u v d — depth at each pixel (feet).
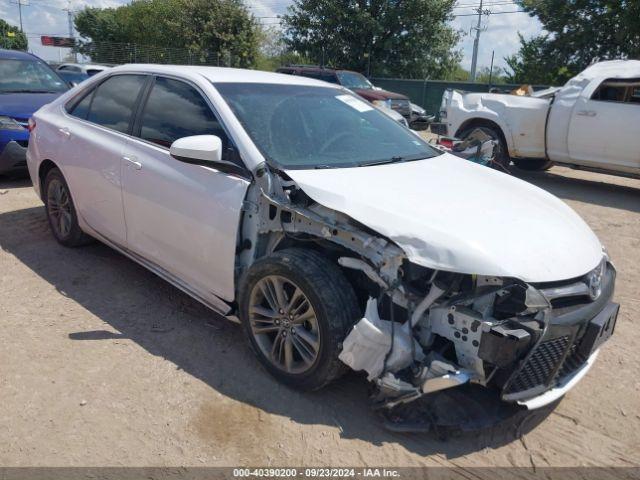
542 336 7.91
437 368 8.13
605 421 9.68
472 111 32.50
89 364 10.49
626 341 12.54
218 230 10.45
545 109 29.89
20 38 180.65
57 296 13.21
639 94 27.14
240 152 10.48
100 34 151.02
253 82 12.42
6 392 9.56
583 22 81.97
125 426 8.89
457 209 9.35
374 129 13.07
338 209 9.00
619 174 28.71
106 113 13.99
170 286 14.03
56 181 15.57
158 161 11.83
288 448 8.58
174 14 128.77
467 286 8.20
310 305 9.16
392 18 104.01
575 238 9.59
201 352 11.09
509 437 9.12
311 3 105.60
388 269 8.54
